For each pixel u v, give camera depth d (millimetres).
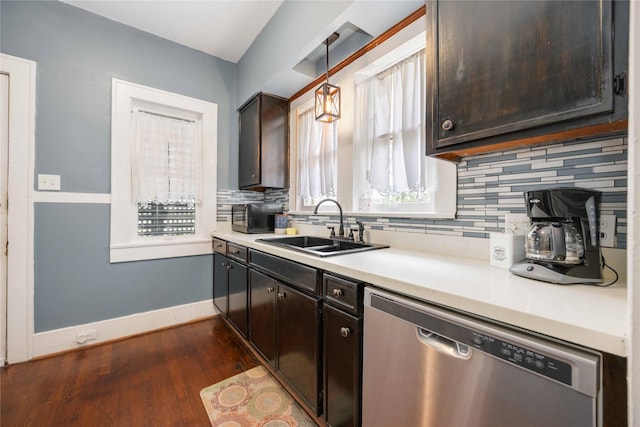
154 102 2346
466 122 960
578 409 505
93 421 1306
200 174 2637
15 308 1805
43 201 1892
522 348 577
